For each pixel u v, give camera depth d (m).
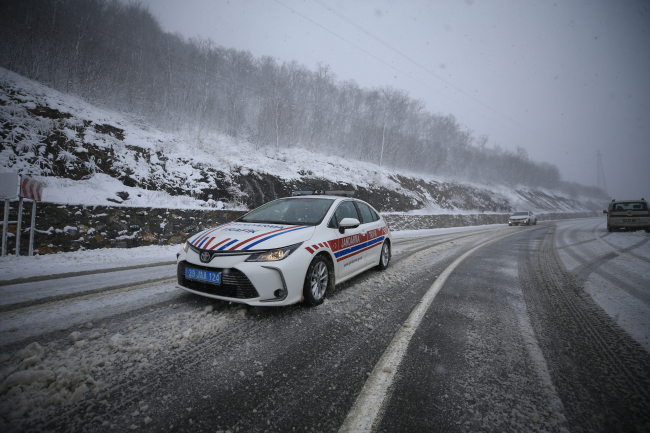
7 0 13.91
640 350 2.51
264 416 1.60
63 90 12.71
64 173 8.80
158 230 7.66
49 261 5.41
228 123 19.14
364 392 1.84
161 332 2.58
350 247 4.20
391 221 16.72
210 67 22.92
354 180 20.27
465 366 2.18
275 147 20.55
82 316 2.91
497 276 5.19
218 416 1.59
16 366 1.91
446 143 40.25
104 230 6.70
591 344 2.60
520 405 1.75
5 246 5.41
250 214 4.41
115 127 11.83
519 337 2.71
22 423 1.45
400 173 27.77
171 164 11.97
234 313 3.05
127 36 20.23
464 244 10.02
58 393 1.67
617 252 8.18
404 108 32.12
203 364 2.11
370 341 2.55
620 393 1.90
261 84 25.00
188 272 3.15
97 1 19.80
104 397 1.70
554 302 3.76
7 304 3.20
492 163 48.88
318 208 4.18
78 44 14.80
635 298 3.98
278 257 3.01
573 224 26.12
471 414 1.66
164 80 19.17
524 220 24.17
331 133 27.28
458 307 3.48
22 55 12.31
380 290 4.11
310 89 28.06
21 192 5.45
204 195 11.60
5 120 8.89
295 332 2.69
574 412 1.69
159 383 1.86
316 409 1.68
